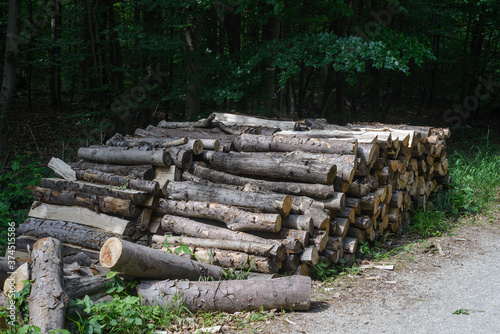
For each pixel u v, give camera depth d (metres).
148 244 5.48
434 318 4.15
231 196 5.19
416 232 7.17
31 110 16.81
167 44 9.70
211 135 6.89
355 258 5.82
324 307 4.42
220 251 4.82
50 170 8.62
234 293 4.15
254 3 9.91
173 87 10.16
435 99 21.22
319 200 5.42
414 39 9.62
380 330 3.91
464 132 16.89
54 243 4.00
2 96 10.20
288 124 7.16
